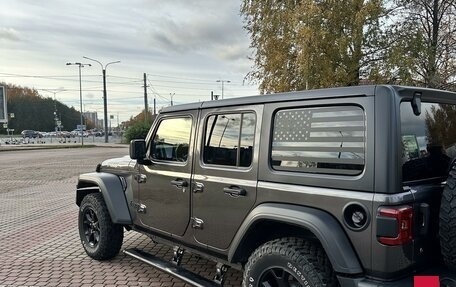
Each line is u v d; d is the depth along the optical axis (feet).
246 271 10.13
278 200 9.82
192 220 12.40
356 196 8.38
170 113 13.73
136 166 15.11
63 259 18.08
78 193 18.58
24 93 378.32
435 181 9.19
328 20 45.42
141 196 14.87
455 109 10.39
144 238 20.89
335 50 44.73
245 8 54.65
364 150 8.46
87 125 433.89
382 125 8.25
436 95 9.70
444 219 7.95
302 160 9.58
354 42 45.80
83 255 18.61
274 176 10.01
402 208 7.98
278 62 49.90
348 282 8.32
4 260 18.15
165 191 13.52
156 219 14.07
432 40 48.03
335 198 8.71
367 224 8.18
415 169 8.80
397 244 7.90
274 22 50.16
